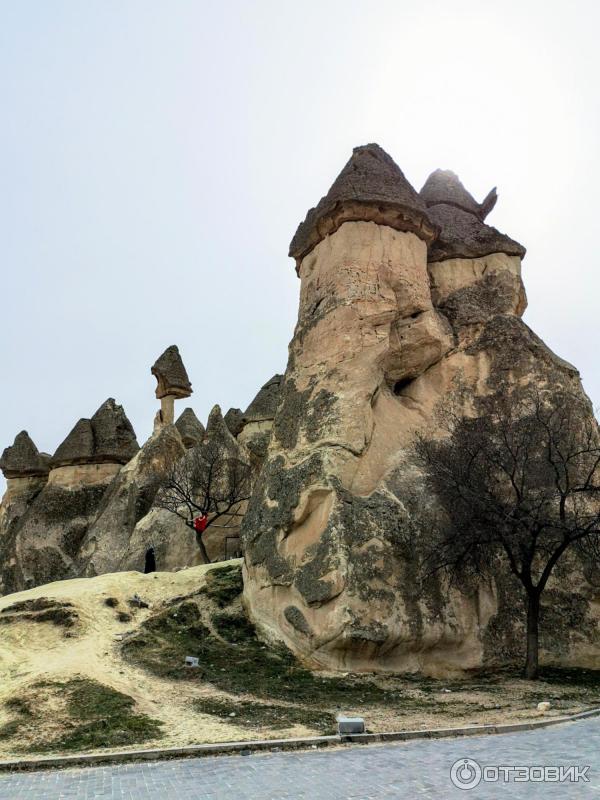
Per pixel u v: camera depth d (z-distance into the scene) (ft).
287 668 54.19
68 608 62.64
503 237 82.69
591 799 21.31
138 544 99.09
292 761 29.73
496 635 58.59
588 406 71.56
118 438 132.16
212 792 24.89
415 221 74.79
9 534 140.87
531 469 60.70
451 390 72.64
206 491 97.55
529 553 54.44
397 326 72.08
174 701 44.80
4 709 41.81
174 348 132.98
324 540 57.88
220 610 64.54
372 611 55.16
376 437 65.16
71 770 30.76
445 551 56.18
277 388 138.51
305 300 75.46
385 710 43.50
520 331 74.69
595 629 59.88
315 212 76.74
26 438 151.94
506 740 32.30
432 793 23.04
